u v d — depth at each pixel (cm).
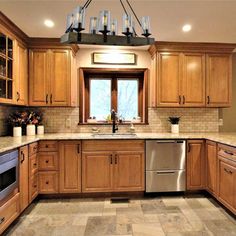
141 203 278
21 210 236
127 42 182
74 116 357
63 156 292
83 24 172
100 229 215
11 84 275
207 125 369
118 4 217
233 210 230
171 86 334
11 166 211
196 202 280
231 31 285
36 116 337
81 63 360
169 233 207
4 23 250
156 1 210
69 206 270
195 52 336
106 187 296
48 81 322
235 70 378
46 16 244
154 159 299
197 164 303
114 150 296
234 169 229
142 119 375
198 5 220
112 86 379
